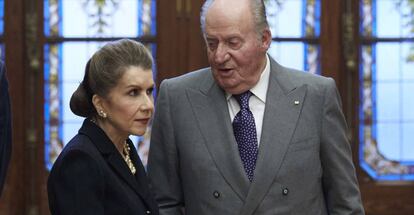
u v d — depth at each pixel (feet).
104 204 9.09
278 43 20.59
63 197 8.83
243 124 10.61
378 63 20.71
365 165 20.83
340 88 20.67
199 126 10.71
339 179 10.69
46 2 20.33
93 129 9.25
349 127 20.67
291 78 10.90
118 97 9.03
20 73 20.31
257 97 10.69
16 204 20.45
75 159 8.93
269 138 10.50
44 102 20.44
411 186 20.72
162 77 20.44
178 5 20.42
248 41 10.07
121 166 9.30
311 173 10.59
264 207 10.35
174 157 10.88
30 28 20.22
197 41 20.49
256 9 10.09
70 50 20.39
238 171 10.41
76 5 20.36
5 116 11.11
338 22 20.59
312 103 10.75
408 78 20.76
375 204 20.77
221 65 10.18
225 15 9.95
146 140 20.56
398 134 20.80
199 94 10.87
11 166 20.42
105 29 20.42
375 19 20.66
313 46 20.65
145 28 20.45
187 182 10.73
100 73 9.02
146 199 9.50
